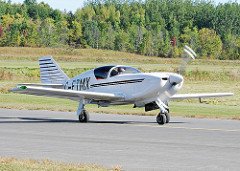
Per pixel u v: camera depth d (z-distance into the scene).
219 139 22.95
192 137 23.53
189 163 17.23
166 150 19.78
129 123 29.55
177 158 18.11
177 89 29.22
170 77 29.03
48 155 18.45
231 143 21.77
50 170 15.34
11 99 44.97
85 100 30.16
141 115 34.69
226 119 32.38
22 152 19.00
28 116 32.81
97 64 112.75
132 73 29.92
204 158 18.14
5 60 119.94
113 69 30.20
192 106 41.03
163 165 16.89
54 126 27.45
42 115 33.59
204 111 37.22
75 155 18.53
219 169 16.31
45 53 147.38
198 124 29.28
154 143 21.58
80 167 15.78
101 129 26.34
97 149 19.88
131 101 29.62
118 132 25.16
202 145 21.12
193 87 60.59
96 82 30.48
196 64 125.38
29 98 46.12
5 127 26.72
